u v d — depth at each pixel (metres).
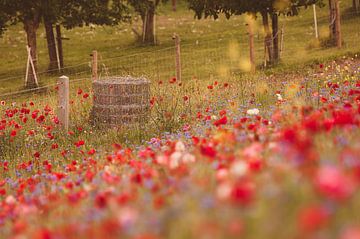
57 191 7.74
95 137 15.58
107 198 5.75
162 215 4.46
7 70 45.34
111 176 6.91
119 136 15.03
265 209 4.02
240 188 3.99
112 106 16.95
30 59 35.44
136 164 7.38
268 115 11.40
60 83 16.69
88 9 39.84
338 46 32.66
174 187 5.52
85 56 47.66
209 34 52.09
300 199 4.05
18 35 58.09
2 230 6.17
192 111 16.47
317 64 28.00
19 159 14.13
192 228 4.07
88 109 18.72
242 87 18.73
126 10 42.62
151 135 14.73
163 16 65.25
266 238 3.77
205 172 6.12
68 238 5.00
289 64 28.97
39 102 21.66
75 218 5.84
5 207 6.88
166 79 33.59
